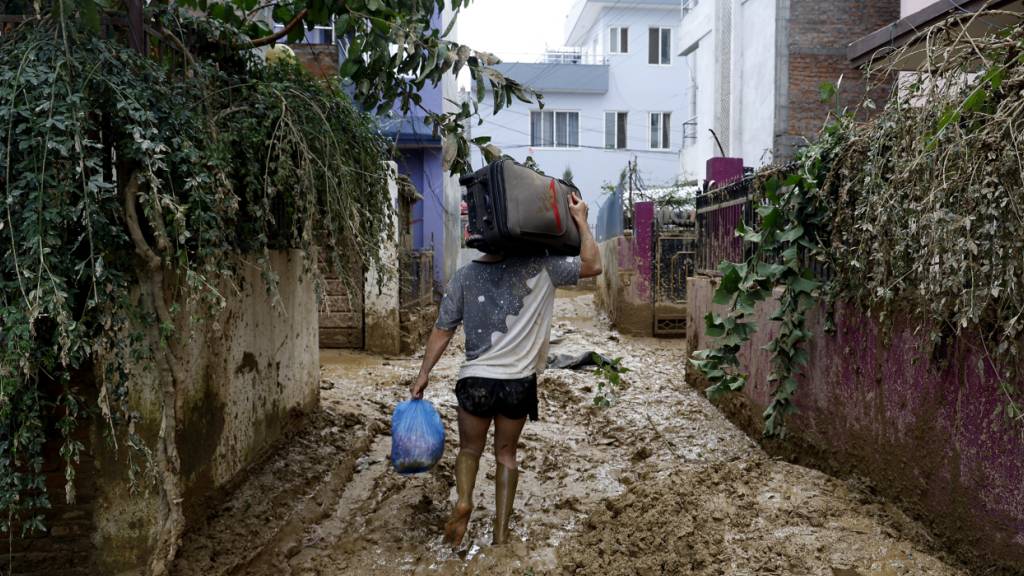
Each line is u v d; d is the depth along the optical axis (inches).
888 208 128.9
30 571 126.2
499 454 154.3
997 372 105.9
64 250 106.4
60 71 104.4
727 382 186.1
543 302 151.7
